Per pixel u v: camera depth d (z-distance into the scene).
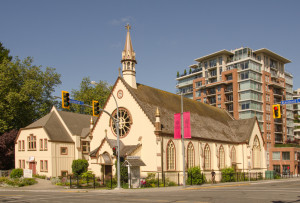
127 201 21.36
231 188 33.81
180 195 25.45
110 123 46.75
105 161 41.41
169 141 42.97
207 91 112.19
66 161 51.56
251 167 59.00
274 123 105.38
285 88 113.88
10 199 24.23
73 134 53.00
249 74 100.31
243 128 61.75
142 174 41.84
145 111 43.12
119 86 46.59
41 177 49.06
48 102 71.94
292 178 62.56
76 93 85.06
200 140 48.62
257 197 22.52
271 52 109.94
